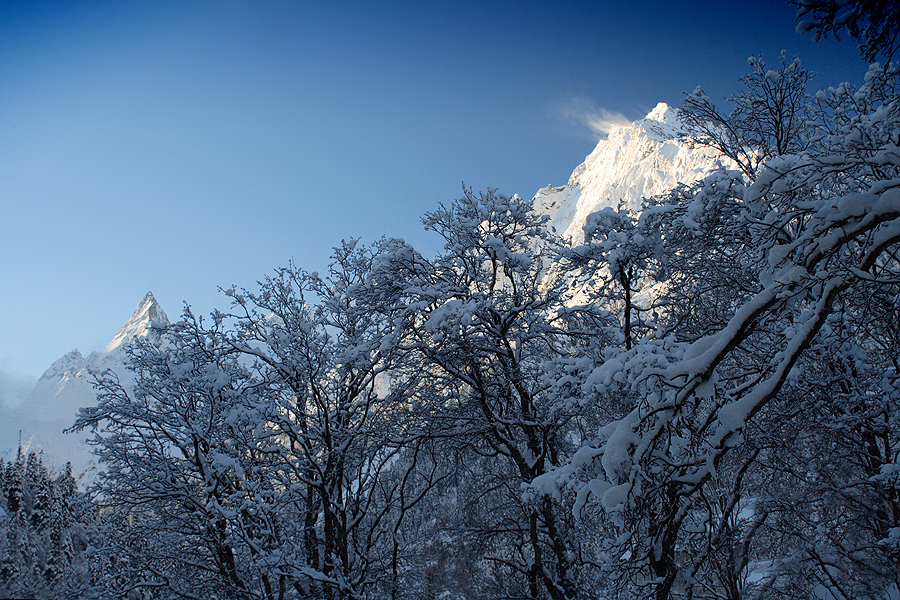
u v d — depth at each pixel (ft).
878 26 16.20
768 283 22.00
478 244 45.03
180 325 45.80
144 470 43.98
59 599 44.75
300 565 38.70
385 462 47.42
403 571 48.03
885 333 29.55
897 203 16.80
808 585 30.14
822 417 29.89
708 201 32.55
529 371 44.73
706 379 19.70
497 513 46.09
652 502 21.50
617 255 37.81
